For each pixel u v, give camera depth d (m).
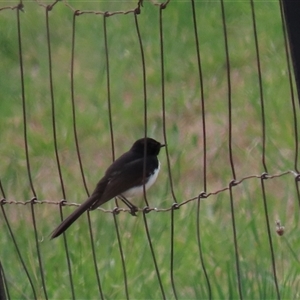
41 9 20.17
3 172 14.31
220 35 18.41
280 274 10.40
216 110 15.90
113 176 9.68
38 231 12.19
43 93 17.22
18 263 11.21
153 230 11.72
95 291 10.52
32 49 18.95
